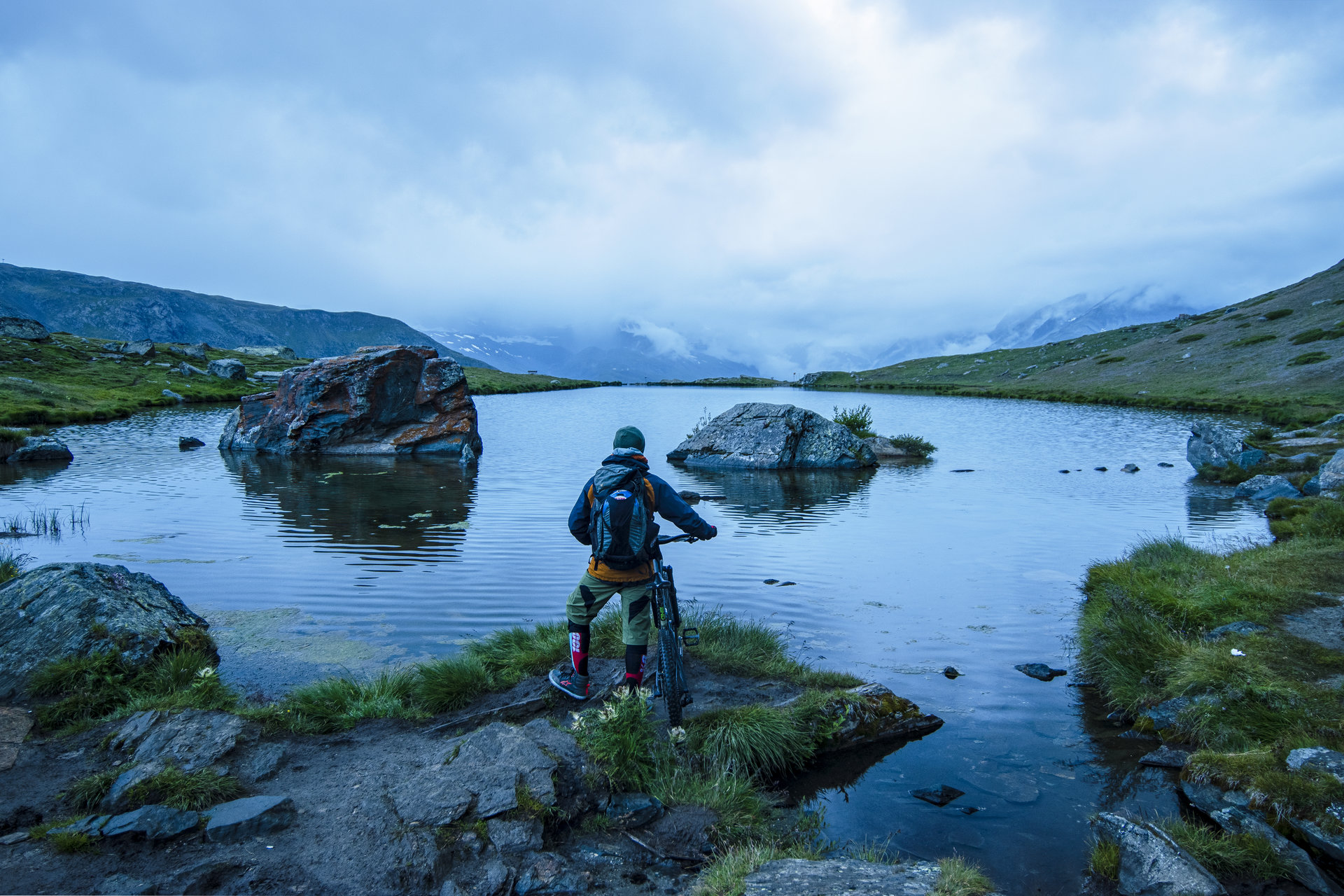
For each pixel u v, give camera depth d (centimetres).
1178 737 634
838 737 632
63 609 718
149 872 386
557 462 2728
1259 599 902
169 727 542
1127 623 806
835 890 399
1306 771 499
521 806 458
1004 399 8069
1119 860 447
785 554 1366
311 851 410
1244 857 453
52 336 8638
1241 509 1847
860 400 7656
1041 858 473
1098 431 4234
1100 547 1427
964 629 946
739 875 417
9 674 659
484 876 404
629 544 590
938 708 716
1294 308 9331
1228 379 7206
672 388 10469
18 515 1612
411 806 452
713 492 2139
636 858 448
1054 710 714
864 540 1488
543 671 709
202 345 9500
